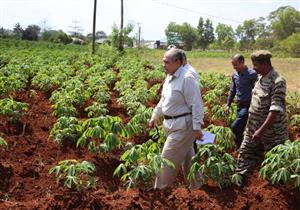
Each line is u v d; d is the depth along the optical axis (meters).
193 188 5.64
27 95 11.67
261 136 5.64
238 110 7.52
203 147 5.50
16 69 14.10
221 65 37.94
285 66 35.75
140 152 5.53
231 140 6.38
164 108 5.53
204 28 120.00
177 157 5.62
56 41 67.50
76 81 11.65
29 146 7.24
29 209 4.77
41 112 9.80
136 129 6.40
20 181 5.73
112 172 6.39
